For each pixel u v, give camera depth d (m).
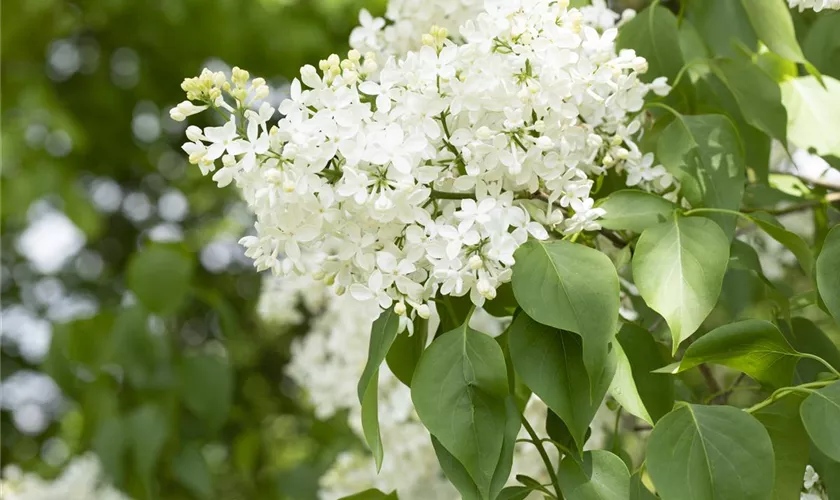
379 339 1.22
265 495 2.82
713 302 1.20
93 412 2.11
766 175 1.40
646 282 1.21
